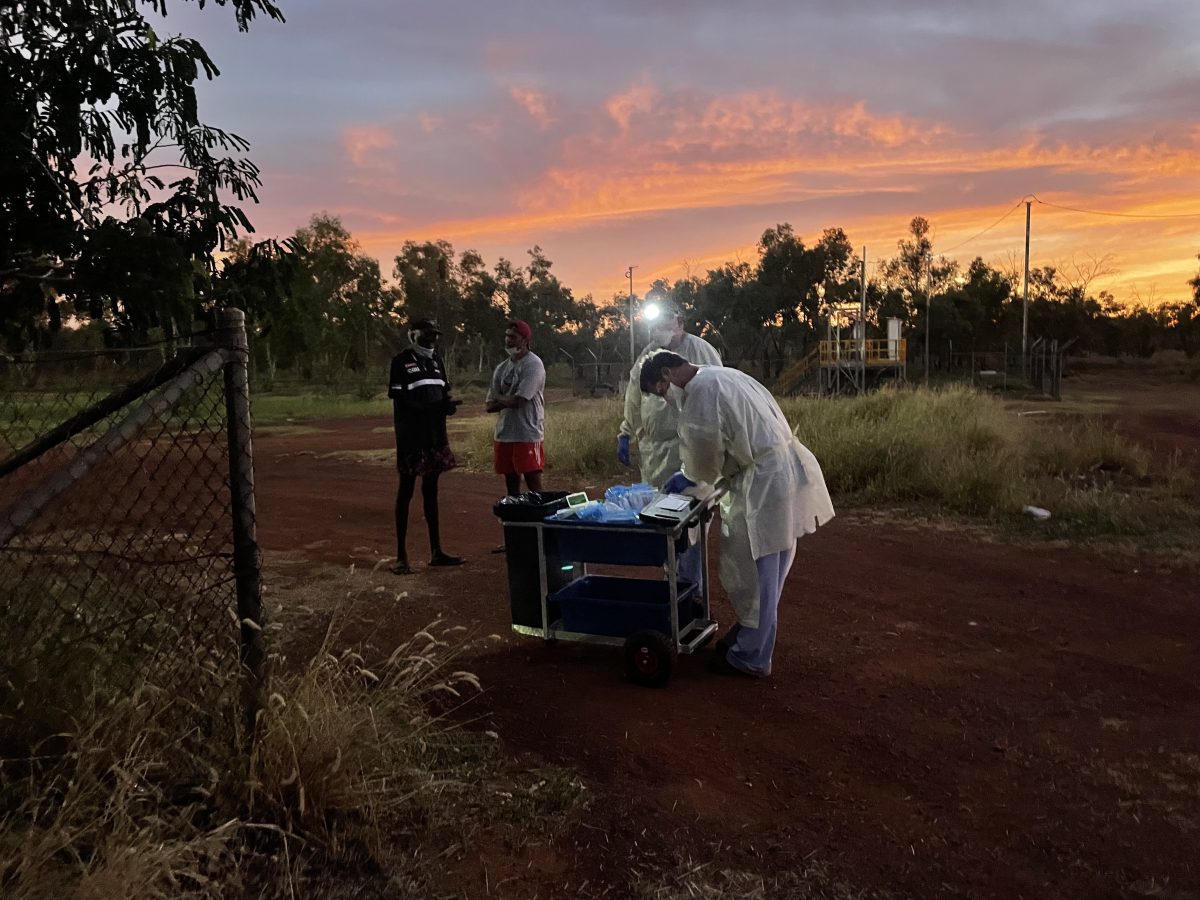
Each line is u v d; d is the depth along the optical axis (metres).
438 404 6.74
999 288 65.81
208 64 4.11
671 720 4.09
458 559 7.06
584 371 47.44
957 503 8.87
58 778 2.76
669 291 58.56
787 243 58.50
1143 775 3.54
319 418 28.58
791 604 5.92
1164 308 73.56
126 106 3.98
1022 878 2.88
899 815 3.27
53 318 4.17
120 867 2.43
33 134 3.90
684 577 5.31
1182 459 12.86
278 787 2.98
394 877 2.83
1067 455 11.12
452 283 73.25
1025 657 4.88
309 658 4.78
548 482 11.41
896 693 4.39
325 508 9.99
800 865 2.95
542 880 2.86
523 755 3.73
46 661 3.19
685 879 2.85
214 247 4.24
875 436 10.42
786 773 3.59
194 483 10.39
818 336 57.50
